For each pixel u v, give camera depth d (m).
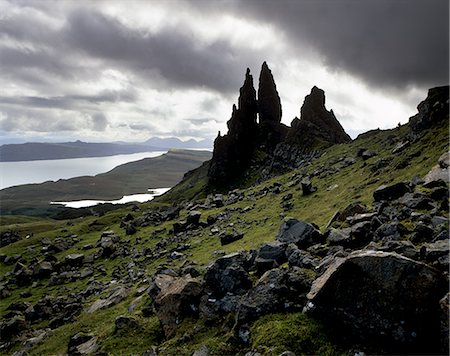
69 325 42.88
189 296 27.70
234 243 58.56
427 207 29.34
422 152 64.94
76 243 117.25
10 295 77.56
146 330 29.27
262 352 17.83
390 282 16.91
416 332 16.06
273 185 111.81
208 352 20.88
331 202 63.62
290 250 27.47
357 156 104.44
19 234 171.62
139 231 107.56
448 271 17.34
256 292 22.31
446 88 80.44
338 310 18.02
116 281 64.44
